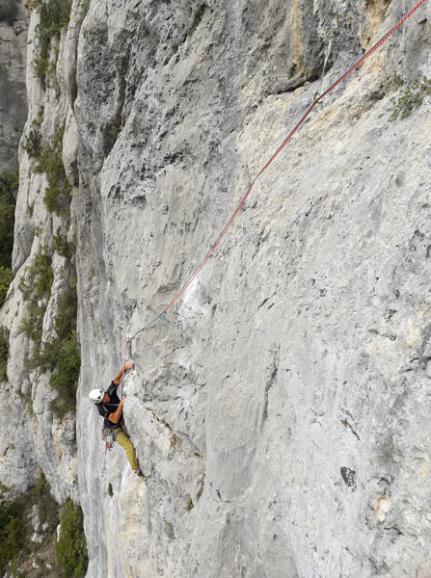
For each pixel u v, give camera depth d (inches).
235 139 223.1
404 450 105.8
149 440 260.8
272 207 182.5
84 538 490.9
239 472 177.8
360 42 170.2
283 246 169.3
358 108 162.9
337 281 137.6
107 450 349.4
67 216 528.1
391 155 136.5
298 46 191.0
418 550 100.5
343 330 129.3
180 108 259.0
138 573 269.1
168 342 255.4
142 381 270.7
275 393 159.0
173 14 259.6
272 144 196.5
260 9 207.6
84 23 318.3
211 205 237.9
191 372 237.3
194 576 197.0
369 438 114.1
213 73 238.5
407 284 116.1
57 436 513.3
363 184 142.1
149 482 269.0
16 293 608.1
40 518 563.5
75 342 505.0
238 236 204.7
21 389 569.3
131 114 297.4
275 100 204.4
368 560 110.1
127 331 303.4
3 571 537.6
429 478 100.7
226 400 185.3
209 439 198.2
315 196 159.8
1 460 593.3
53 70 574.9
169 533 241.1
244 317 184.4
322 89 182.2
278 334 158.7
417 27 139.6
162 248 269.0
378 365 115.8
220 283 215.9
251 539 167.0
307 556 136.3
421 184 122.3
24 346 561.9
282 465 151.9
